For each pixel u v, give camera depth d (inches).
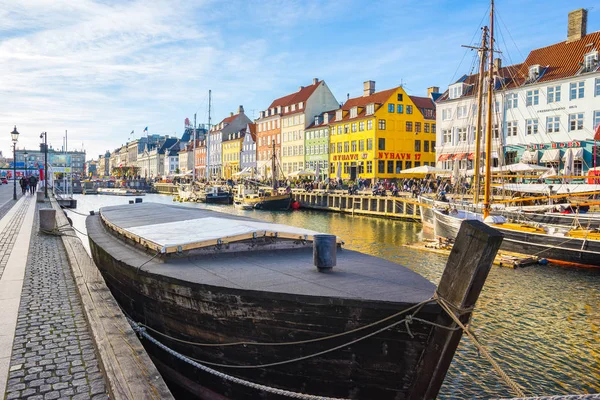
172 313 261.1
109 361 173.3
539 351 395.5
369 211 1696.6
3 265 384.5
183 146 5329.7
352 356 205.3
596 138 1125.7
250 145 3474.4
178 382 277.7
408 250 888.3
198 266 268.7
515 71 1694.1
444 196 1264.8
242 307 223.1
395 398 202.2
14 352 201.2
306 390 220.2
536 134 1552.7
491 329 446.9
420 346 192.1
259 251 304.3
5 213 901.2
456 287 177.5
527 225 822.5
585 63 1461.6
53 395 163.9
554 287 597.0
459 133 1798.7
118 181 4306.1
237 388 242.5
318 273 245.9
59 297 287.1
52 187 2288.4
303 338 211.8
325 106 2832.2
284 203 2028.8
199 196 2591.0
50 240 535.8
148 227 372.2
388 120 2239.2
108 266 346.9
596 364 369.7
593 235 729.6
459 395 322.0
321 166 2632.9
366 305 194.2
